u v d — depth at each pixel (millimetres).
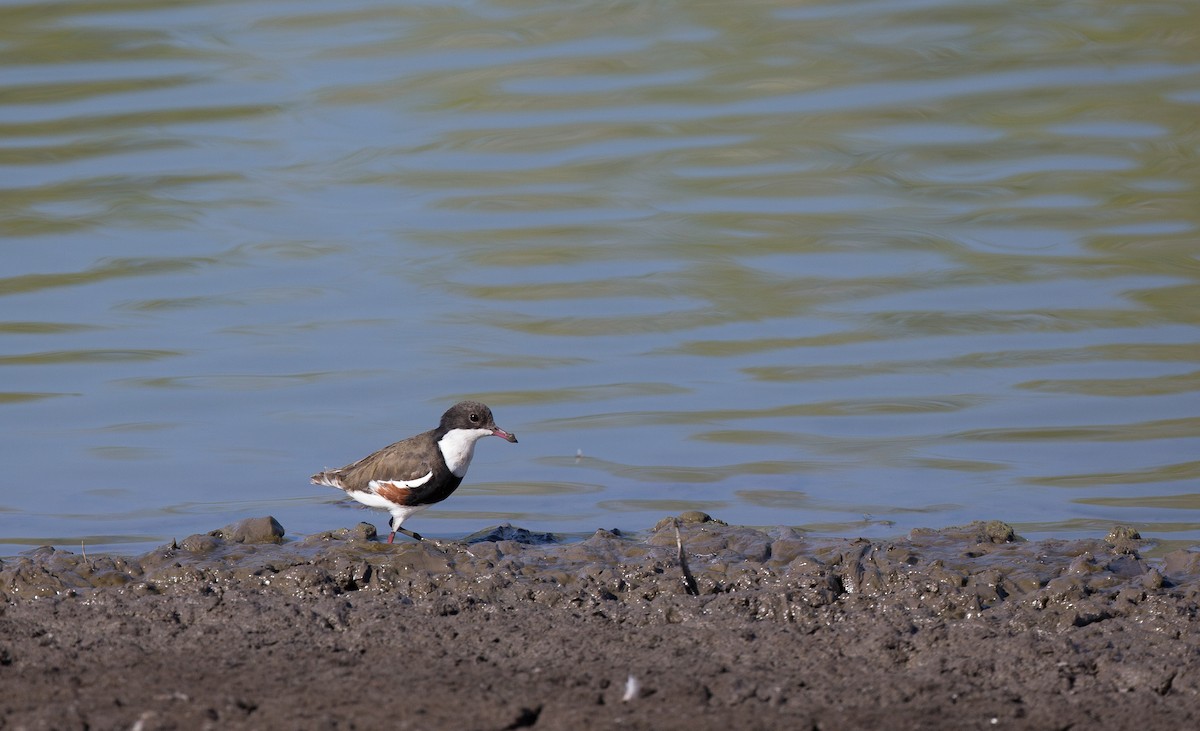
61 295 19531
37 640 9805
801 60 30000
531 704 8531
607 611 10492
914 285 19750
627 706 8531
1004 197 23109
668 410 16156
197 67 29500
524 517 13609
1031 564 11586
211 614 10305
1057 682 8977
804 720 8344
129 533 13141
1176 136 25531
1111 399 16141
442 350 17906
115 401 16406
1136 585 10891
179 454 15086
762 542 12141
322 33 31734
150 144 25641
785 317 18844
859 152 25375
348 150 25641
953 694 8812
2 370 17156
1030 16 32156
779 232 21891
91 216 22484
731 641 9773
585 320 18875
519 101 28031
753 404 16297
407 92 28422
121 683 8961
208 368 17344
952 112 27078
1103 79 28469
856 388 16672
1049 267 20219
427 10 33156
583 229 22141
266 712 8422
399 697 8648
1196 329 18031
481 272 20500
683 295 19641
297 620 10188
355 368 17375
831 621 10203
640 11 33156
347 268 20641
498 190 23812
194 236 21781
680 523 12797
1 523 13297
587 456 15031
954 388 16594
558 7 33406
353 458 15008
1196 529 12852
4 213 22469
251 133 26391
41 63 29422
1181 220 21875
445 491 12562
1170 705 8648
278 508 13883
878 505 13703
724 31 31844
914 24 31891
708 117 27109
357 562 11422
